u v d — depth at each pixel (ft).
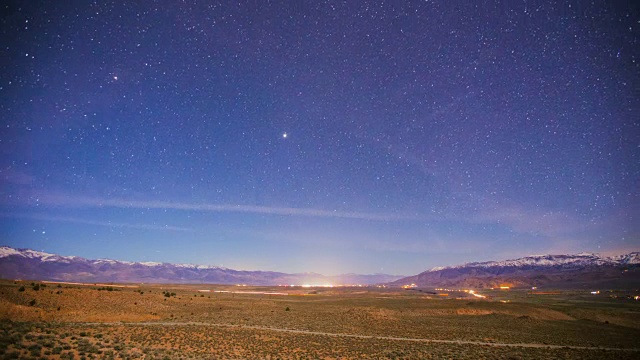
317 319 212.64
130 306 196.03
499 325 212.02
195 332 136.87
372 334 166.50
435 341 152.15
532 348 139.85
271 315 219.20
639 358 126.21
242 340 127.44
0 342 78.23
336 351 118.21
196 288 556.51
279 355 107.24
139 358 84.99
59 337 95.61
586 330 204.23
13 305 150.82
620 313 269.23
